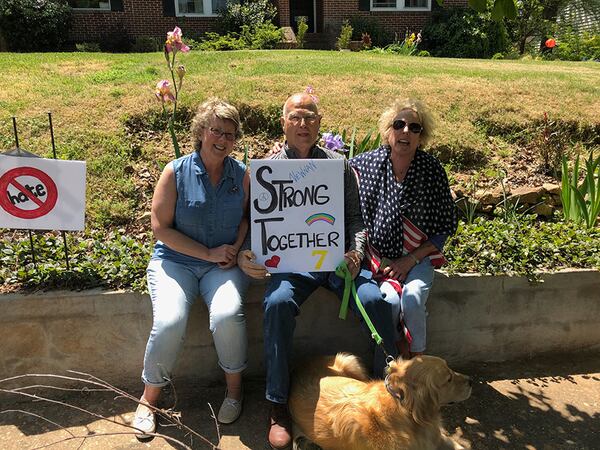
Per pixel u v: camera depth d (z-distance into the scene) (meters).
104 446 2.64
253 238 2.88
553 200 4.81
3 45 12.92
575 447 2.74
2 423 2.80
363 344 3.34
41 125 5.05
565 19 20.19
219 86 6.09
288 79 6.52
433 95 6.32
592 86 6.86
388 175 3.08
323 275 3.02
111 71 6.87
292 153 3.10
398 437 2.31
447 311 3.36
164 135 5.25
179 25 15.20
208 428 2.81
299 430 2.65
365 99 6.12
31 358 3.00
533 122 5.84
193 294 2.88
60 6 13.54
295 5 17.50
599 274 3.46
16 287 3.01
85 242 3.51
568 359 3.59
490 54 15.07
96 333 3.01
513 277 3.37
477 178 5.00
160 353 2.66
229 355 2.77
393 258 3.08
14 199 2.90
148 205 4.36
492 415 2.98
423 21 16.14
